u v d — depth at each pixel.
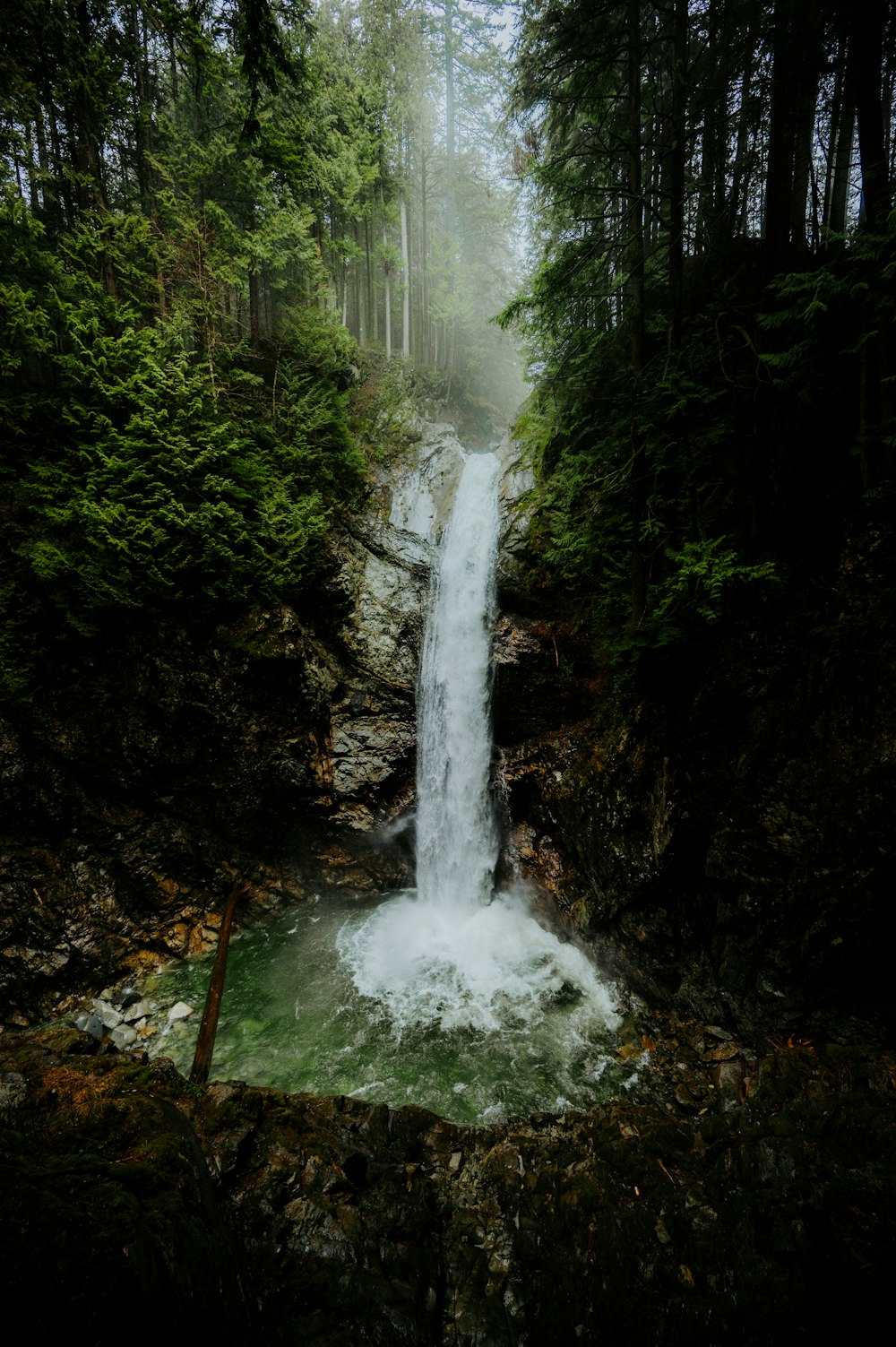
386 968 9.05
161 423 8.71
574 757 9.45
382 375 16.72
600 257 8.88
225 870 10.09
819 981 5.86
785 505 6.88
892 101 9.30
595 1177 4.45
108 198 10.65
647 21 8.87
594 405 9.89
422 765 11.48
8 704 8.20
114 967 8.54
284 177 10.33
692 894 7.25
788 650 6.57
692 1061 6.53
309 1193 3.76
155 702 9.09
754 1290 3.26
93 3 9.09
